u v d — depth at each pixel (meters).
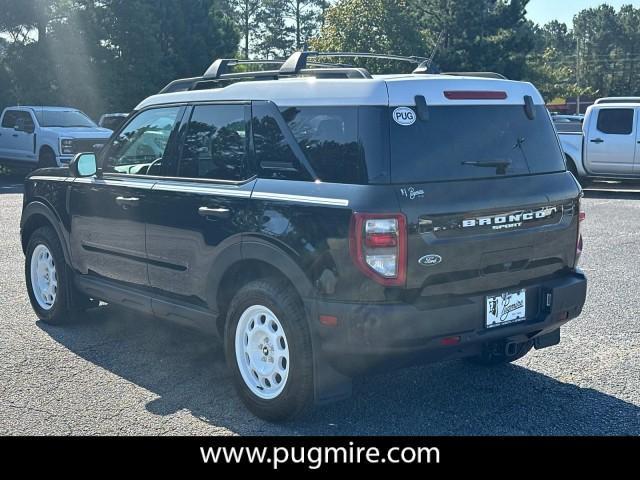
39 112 21.92
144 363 5.95
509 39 39.66
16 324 6.98
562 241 5.02
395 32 39.69
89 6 31.78
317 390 4.53
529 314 4.88
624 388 5.39
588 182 19.64
